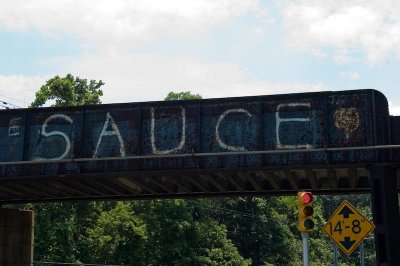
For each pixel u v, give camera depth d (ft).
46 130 78.89
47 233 169.58
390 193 68.23
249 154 72.49
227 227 265.54
